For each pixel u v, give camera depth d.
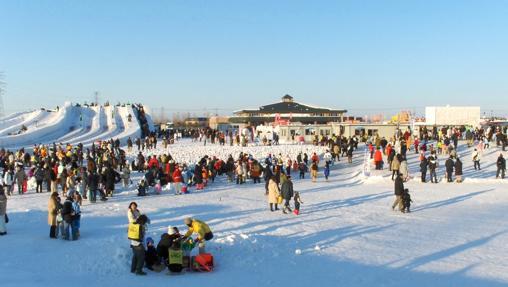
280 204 25.08
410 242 17.23
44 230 18.33
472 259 15.04
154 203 25.28
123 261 14.26
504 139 46.12
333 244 16.84
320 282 12.81
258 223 20.00
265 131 74.38
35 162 37.38
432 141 54.91
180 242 13.82
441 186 32.41
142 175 37.62
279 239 17.34
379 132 65.06
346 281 12.89
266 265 14.39
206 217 21.23
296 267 14.20
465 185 32.78
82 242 16.20
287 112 108.06
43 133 72.62
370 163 42.28
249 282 12.82
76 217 16.59
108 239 16.41
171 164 31.94
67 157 38.06
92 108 91.00
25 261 14.07
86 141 67.69
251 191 30.72
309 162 44.91
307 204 25.47
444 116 66.88
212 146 56.94
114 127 79.88
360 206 24.97
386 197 28.08
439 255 15.48
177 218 20.92
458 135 54.06
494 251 16.02
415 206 25.25
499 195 28.73
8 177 28.25
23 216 21.19
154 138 55.78
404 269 13.97
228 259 14.84
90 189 25.30
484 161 42.03
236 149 52.34
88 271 13.48
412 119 62.75
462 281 12.86
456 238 17.86
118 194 28.88
